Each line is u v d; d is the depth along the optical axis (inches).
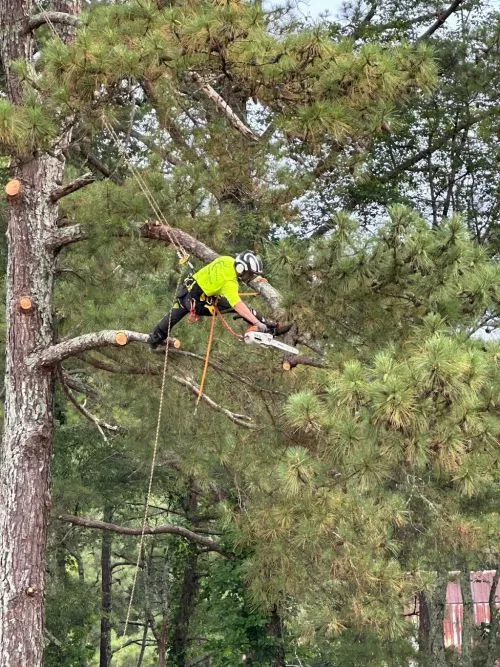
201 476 498.9
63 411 785.6
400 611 394.9
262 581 450.6
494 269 304.3
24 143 332.8
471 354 254.7
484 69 808.3
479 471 286.8
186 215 401.4
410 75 354.3
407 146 874.1
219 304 333.4
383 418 247.8
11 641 393.4
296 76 347.6
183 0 373.4
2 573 399.9
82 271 455.2
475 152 875.4
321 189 591.8
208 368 434.0
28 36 415.2
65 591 805.9
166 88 354.0
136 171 364.2
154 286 511.5
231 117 418.3
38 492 407.5
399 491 468.4
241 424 419.5
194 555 917.2
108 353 442.0
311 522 377.1
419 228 308.2
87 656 852.0
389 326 324.5
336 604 445.1
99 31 333.7
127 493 857.5
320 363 343.3
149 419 467.2
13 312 413.1
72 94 332.5
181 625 973.8
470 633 916.6
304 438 400.5
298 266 315.6
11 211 418.0
